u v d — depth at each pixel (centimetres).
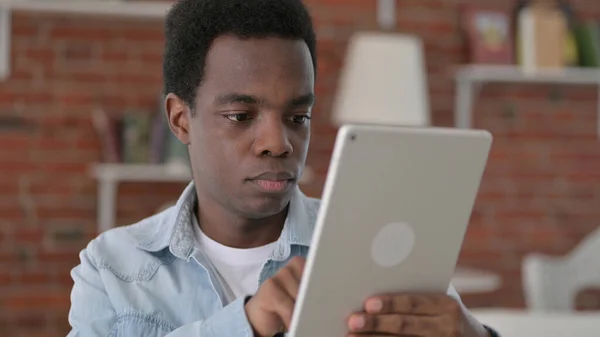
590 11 364
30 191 325
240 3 109
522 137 363
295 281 96
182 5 117
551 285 286
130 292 120
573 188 367
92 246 126
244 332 96
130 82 331
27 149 325
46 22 326
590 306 366
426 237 94
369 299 93
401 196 90
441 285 99
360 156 86
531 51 343
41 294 326
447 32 355
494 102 361
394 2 351
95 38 329
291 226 122
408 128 88
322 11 345
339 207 87
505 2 360
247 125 107
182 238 122
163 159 318
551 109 365
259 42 107
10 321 324
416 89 308
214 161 109
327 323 92
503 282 361
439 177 92
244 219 119
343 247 89
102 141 329
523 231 363
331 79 345
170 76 119
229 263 121
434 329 94
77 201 328
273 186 107
